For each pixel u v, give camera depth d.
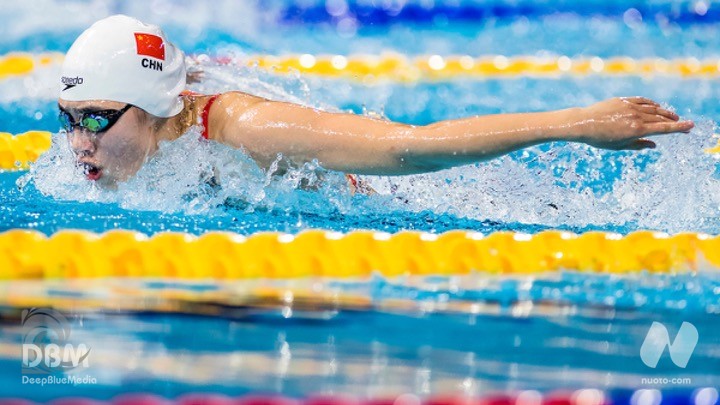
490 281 9.08
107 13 22.95
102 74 9.60
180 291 8.48
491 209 11.12
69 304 8.02
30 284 8.50
